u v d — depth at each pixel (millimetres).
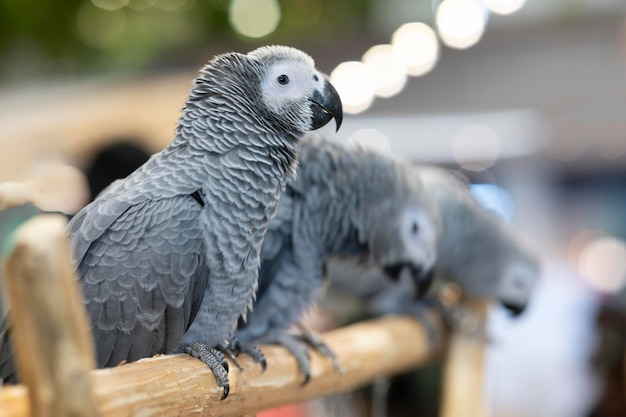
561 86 3361
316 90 1371
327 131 2014
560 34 3340
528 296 2295
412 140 3418
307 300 1704
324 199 1728
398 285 2027
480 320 2209
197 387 1117
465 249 2219
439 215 2064
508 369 3590
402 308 2148
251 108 1293
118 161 2260
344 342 1730
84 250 1201
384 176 1821
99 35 3488
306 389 1533
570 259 3975
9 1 3307
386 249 1838
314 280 1725
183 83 3088
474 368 2133
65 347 738
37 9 3344
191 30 3432
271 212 1338
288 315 1665
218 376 1185
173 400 1048
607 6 3352
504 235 2307
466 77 3436
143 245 1191
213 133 1259
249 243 1287
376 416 2561
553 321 3773
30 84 3545
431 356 2102
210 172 1246
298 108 1346
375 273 2039
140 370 1023
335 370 1621
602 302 3568
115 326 1183
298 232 1685
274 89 1325
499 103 3432
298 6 3408
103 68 3576
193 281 1214
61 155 2576
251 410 1353
